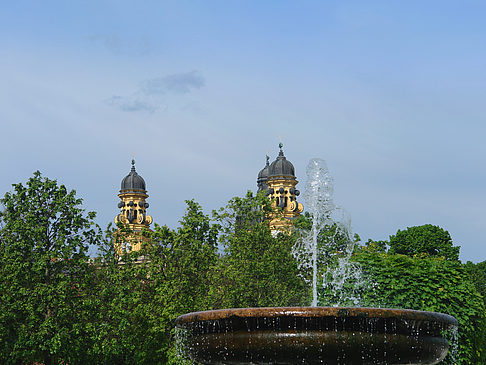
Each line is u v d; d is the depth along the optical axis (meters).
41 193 29.98
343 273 23.36
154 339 30.56
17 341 28.11
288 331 11.26
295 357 11.28
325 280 23.52
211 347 11.88
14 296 28.53
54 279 29.33
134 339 31.11
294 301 30.91
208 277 30.48
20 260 28.81
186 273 30.80
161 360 30.52
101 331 29.62
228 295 29.91
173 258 31.09
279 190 76.56
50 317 28.41
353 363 11.30
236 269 30.62
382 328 11.30
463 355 22.61
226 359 11.79
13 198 29.73
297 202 77.06
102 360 31.22
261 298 30.36
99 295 30.50
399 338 11.39
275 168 77.19
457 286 22.77
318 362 11.30
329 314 11.11
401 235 63.41
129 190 82.69
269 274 30.86
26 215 29.31
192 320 12.04
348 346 11.19
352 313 11.12
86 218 30.41
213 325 11.77
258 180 83.06
